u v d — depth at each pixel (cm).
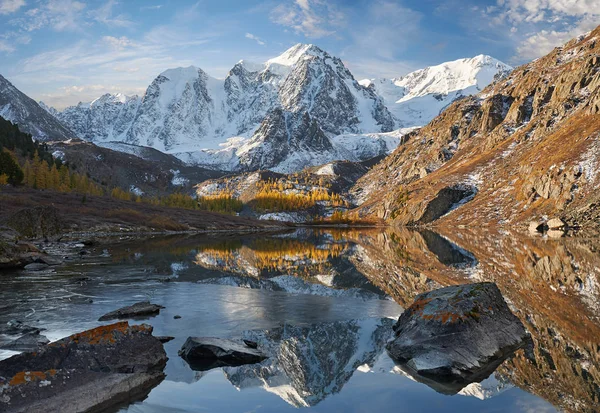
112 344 1286
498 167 19075
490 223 14412
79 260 4362
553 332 1705
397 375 1280
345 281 3247
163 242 7700
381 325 1900
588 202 11338
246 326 1875
